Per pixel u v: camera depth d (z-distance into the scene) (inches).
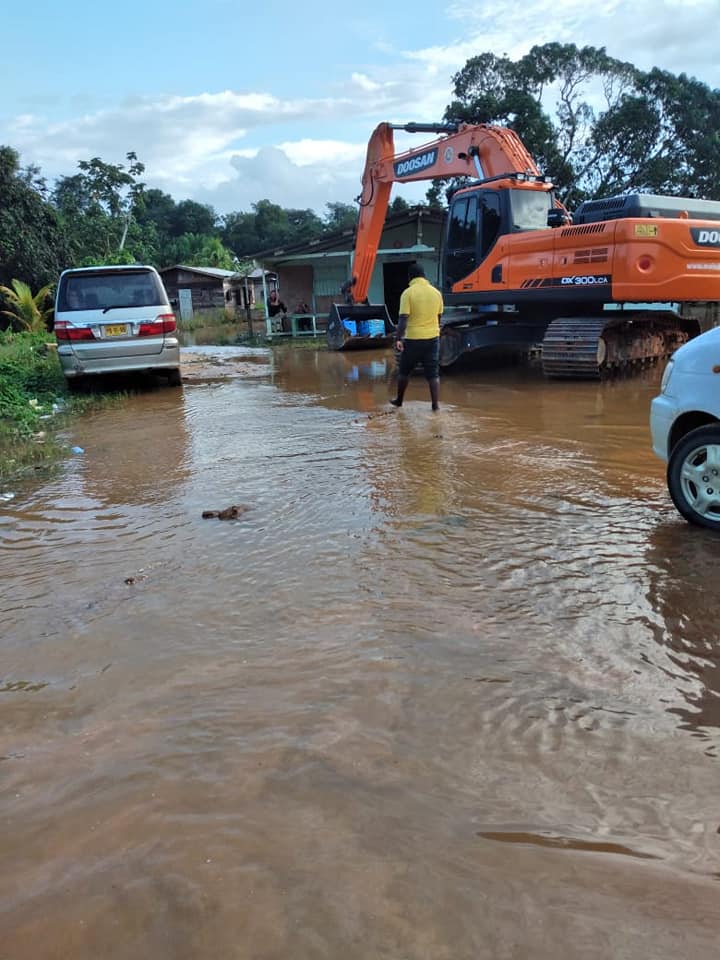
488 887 67.4
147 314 435.8
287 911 64.9
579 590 138.3
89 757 91.6
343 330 698.8
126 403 425.1
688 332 491.5
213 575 152.6
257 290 1811.0
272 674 110.6
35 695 107.8
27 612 139.1
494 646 117.2
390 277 1012.5
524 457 250.2
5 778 88.0
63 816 80.0
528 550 160.2
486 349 512.4
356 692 104.4
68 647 123.1
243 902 66.1
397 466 242.4
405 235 974.4
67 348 428.8
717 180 1284.4
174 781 85.4
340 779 84.7
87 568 161.2
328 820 77.4
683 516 173.5
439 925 62.9
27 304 1070.4
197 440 303.4
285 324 960.3
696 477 169.0
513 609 131.0
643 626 123.0
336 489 216.4
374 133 610.9
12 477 252.7
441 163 536.4
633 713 97.7
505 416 331.6
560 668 109.9
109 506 211.5
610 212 404.8
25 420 358.9
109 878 70.1
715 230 396.2
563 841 73.7
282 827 76.5
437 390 349.4
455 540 168.2
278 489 219.3
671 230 385.1
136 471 253.1
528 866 70.1
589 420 315.0
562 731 93.9
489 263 459.2
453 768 86.6
